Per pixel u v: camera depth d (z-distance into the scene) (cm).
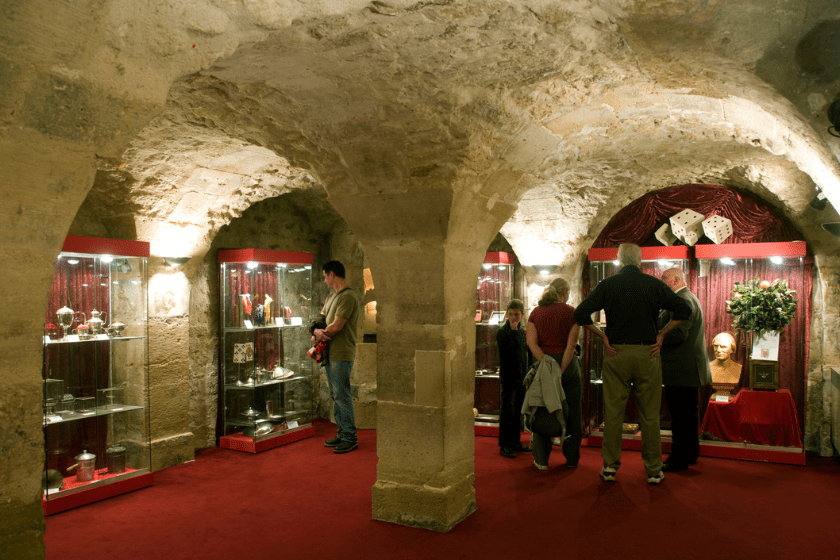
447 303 395
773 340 559
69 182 177
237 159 515
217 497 460
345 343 589
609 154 524
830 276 572
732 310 563
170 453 547
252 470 533
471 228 409
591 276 627
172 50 194
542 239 653
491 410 688
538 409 502
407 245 401
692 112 398
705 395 614
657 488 468
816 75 255
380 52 290
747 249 562
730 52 275
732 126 406
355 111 352
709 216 608
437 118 342
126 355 482
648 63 313
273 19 216
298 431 648
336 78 320
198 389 623
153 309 545
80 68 170
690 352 506
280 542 372
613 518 405
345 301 580
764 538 371
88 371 457
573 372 520
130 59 183
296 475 516
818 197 527
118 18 173
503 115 359
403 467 404
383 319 414
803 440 579
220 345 648
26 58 158
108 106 181
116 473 475
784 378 588
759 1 239
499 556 347
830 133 268
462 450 410
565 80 339
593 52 306
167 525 402
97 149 183
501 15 262
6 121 160
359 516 416
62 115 171
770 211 600
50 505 423
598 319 619
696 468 523
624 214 662
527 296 689
